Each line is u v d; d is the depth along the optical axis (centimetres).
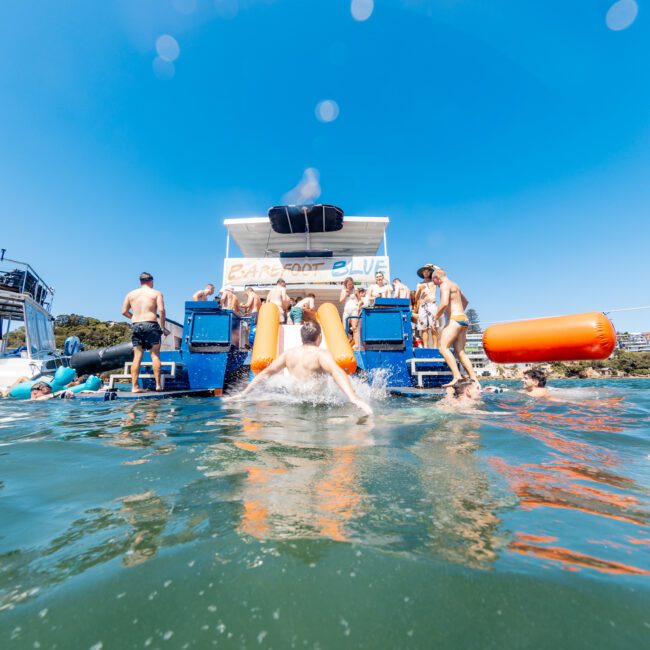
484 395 505
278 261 1075
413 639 67
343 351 560
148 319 578
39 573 88
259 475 159
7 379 913
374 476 157
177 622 72
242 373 706
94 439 244
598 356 445
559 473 164
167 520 116
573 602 77
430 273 797
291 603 77
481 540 102
